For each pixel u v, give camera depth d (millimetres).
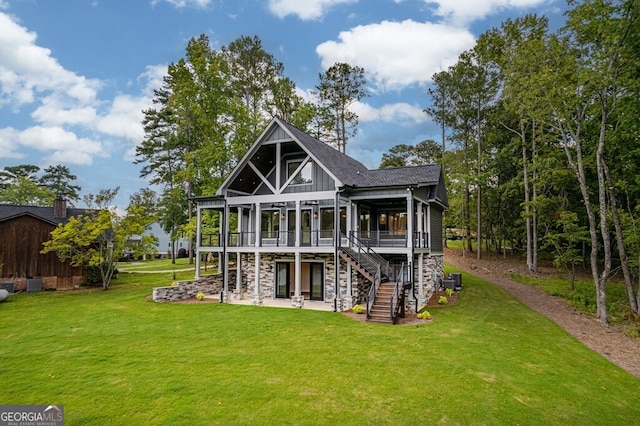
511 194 29344
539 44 16125
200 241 19688
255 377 7945
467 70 30375
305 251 16312
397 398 7016
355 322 13055
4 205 24000
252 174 19562
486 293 19438
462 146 34656
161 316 13969
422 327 12398
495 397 7156
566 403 7094
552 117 17312
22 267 20344
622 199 20719
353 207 17781
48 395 7031
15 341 10562
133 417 6227
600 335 12617
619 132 16375
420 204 17266
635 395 7797
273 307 16031
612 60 14227
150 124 40938
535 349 10453
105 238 20844
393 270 17875
